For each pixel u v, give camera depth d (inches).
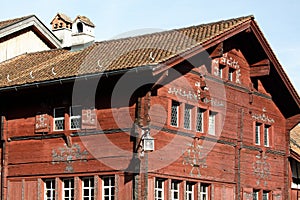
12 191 1088.8
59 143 1051.9
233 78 1164.5
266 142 1247.5
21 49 1432.1
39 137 1072.8
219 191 1095.0
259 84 1231.5
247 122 1182.3
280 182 1261.1
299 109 1275.8
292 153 1301.7
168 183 995.9
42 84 1019.3
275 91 1263.5
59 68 1100.5
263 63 1186.6
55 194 1043.3
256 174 1189.7
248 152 1175.0
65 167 1040.2
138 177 961.5
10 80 1114.1
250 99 1193.4
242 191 1144.2
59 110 1064.8
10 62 1321.4
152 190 969.5
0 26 1413.6
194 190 1050.1
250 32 1140.5
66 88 1033.5
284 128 1295.5
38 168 1067.9
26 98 1091.3
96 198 1003.3
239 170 1140.5
